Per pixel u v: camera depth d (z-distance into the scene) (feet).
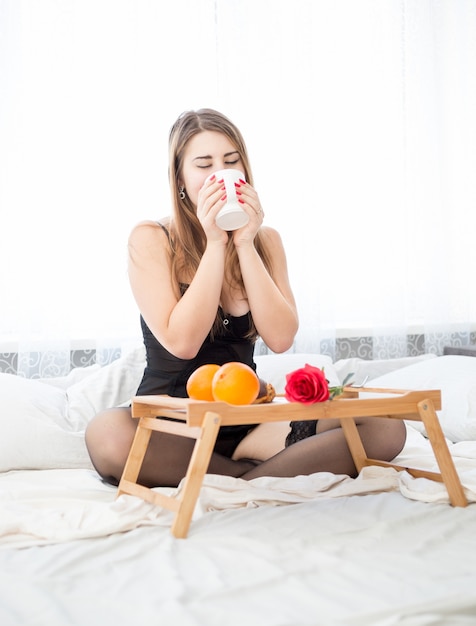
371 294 9.86
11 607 3.31
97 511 4.61
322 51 9.69
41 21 8.63
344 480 5.52
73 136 8.68
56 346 8.50
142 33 9.00
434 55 10.10
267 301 5.82
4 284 8.46
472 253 10.28
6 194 8.46
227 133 5.83
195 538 4.27
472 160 10.27
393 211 9.90
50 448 6.39
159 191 8.98
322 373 4.54
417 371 8.19
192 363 5.86
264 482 5.35
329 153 9.64
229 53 9.29
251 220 5.57
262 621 3.11
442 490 4.96
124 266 8.79
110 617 3.22
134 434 5.48
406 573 3.68
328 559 3.86
